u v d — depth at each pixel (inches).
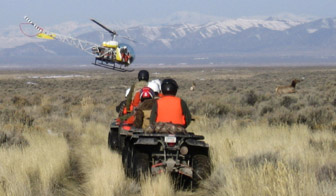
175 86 745.0
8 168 746.2
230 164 706.8
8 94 4136.3
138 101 919.7
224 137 1111.6
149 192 628.4
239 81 7121.1
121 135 939.3
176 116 726.5
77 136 1493.6
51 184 703.1
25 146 1025.5
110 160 882.1
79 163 969.5
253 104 2421.3
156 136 671.1
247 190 556.4
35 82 7298.2
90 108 2282.2
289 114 1512.1
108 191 639.1
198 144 668.7
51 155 878.4
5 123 1459.2
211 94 3838.6
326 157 765.3
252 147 885.2
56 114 2155.5
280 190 517.0
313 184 536.7
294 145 895.1
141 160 685.9
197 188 696.4
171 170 668.7
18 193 612.1
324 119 1470.2
